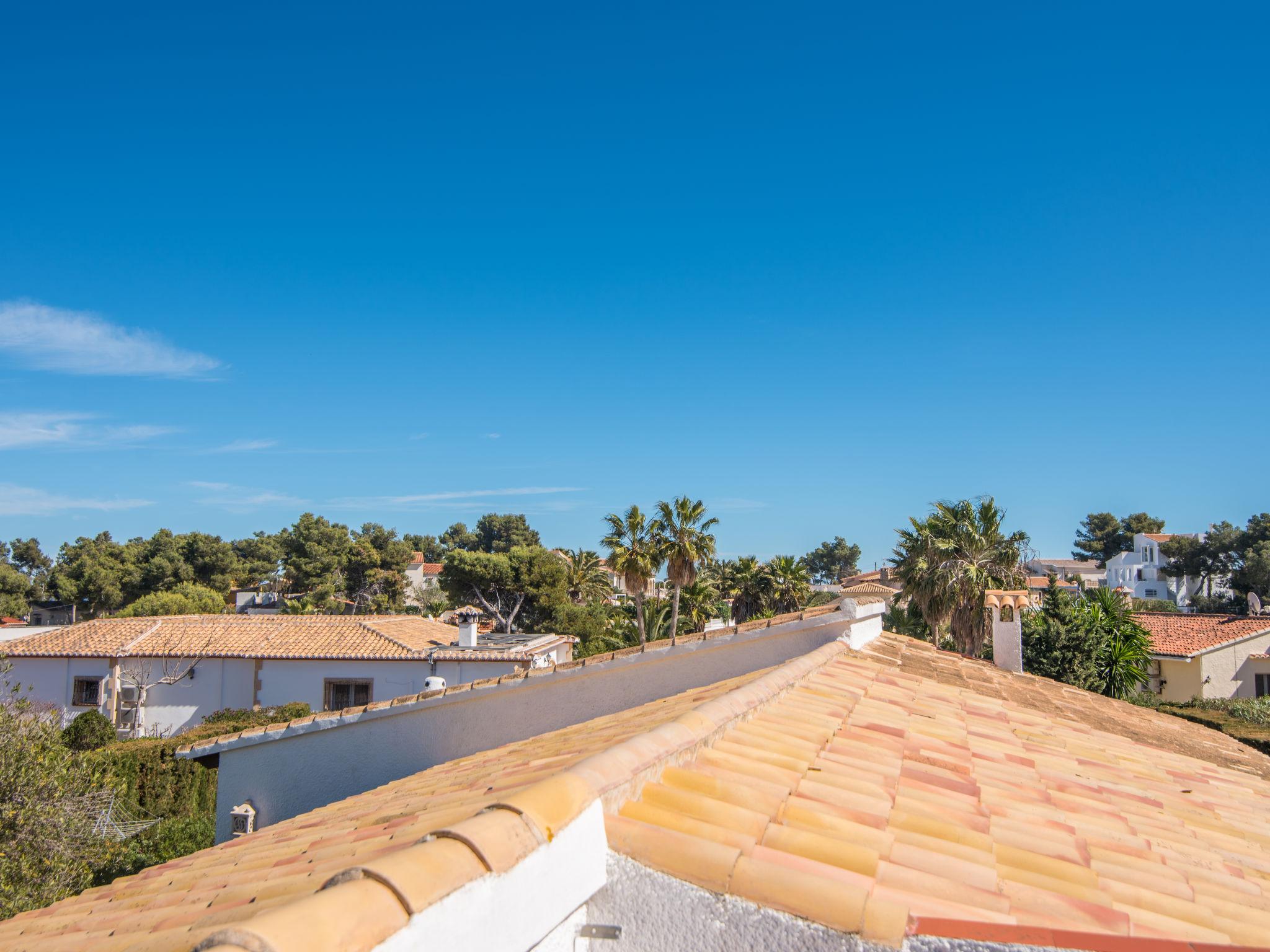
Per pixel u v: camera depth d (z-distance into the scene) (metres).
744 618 53.53
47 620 76.62
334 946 1.68
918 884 2.79
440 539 139.25
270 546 93.00
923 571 27.20
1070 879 3.25
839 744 4.78
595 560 70.12
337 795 9.60
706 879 2.53
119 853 11.89
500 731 9.15
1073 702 10.01
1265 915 3.24
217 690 30.33
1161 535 90.06
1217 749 8.73
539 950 2.44
